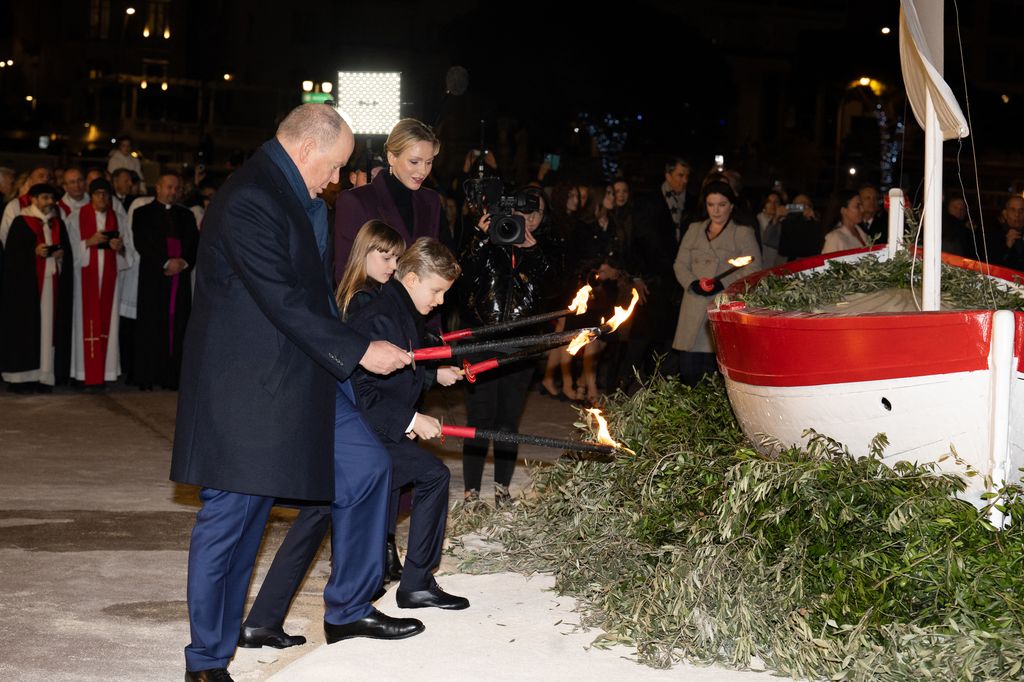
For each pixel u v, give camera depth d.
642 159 33.19
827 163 32.59
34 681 4.18
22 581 5.35
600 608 4.77
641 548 4.97
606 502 5.49
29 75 60.06
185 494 7.14
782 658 4.11
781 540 4.49
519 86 36.84
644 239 10.59
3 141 43.16
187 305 11.41
